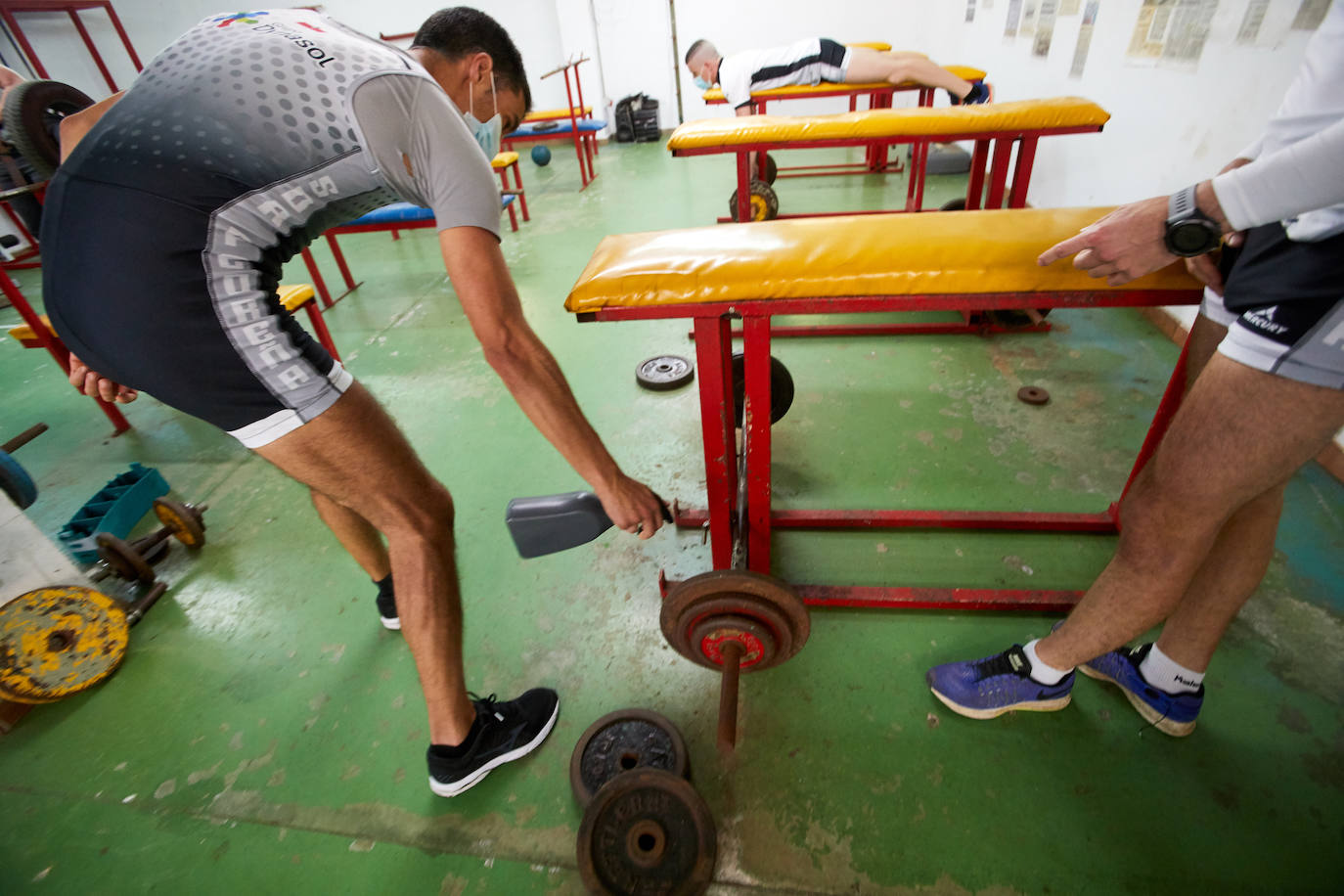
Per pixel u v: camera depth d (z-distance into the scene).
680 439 2.25
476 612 1.66
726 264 1.09
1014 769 1.22
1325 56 0.69
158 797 1.33
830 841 1.14
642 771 1.09
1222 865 1.06
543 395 0.96
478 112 1.16
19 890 1.20
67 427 2.78
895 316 3.03
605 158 6.70
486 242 0.90
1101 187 3.04
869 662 1.45
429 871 1.17
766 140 2.66
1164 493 0.90
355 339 3.26
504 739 1.28
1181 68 2.43
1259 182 0.66
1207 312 1.03
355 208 0.99
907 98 6.66
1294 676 1.33
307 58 0.84
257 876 1.18
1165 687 1.21
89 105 1.30
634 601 1.66
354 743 1.40
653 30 7.08
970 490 1.91
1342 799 1.13
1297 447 0.77
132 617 1.72
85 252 0.81
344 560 1.91
